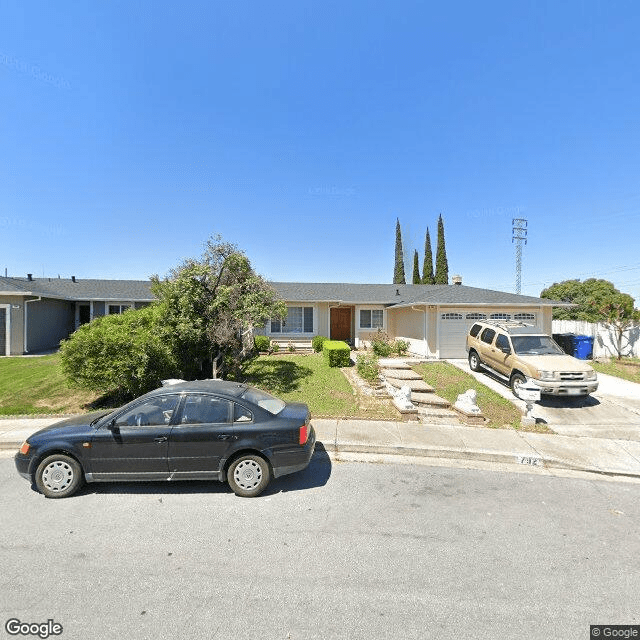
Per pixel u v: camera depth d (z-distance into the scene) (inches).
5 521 171.8
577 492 207.6
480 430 307.3
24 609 116.8
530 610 117.4
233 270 442.6
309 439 211.5
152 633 107.3
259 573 134.5
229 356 465.4
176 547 150.9
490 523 172.2
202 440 198.1
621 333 657.0
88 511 181.5
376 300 800.9
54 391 412.8
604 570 138.3
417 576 133.4
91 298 820.0
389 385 424.2
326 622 111.6
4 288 678.5
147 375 351.6
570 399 407.8
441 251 1701.5
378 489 208.1
